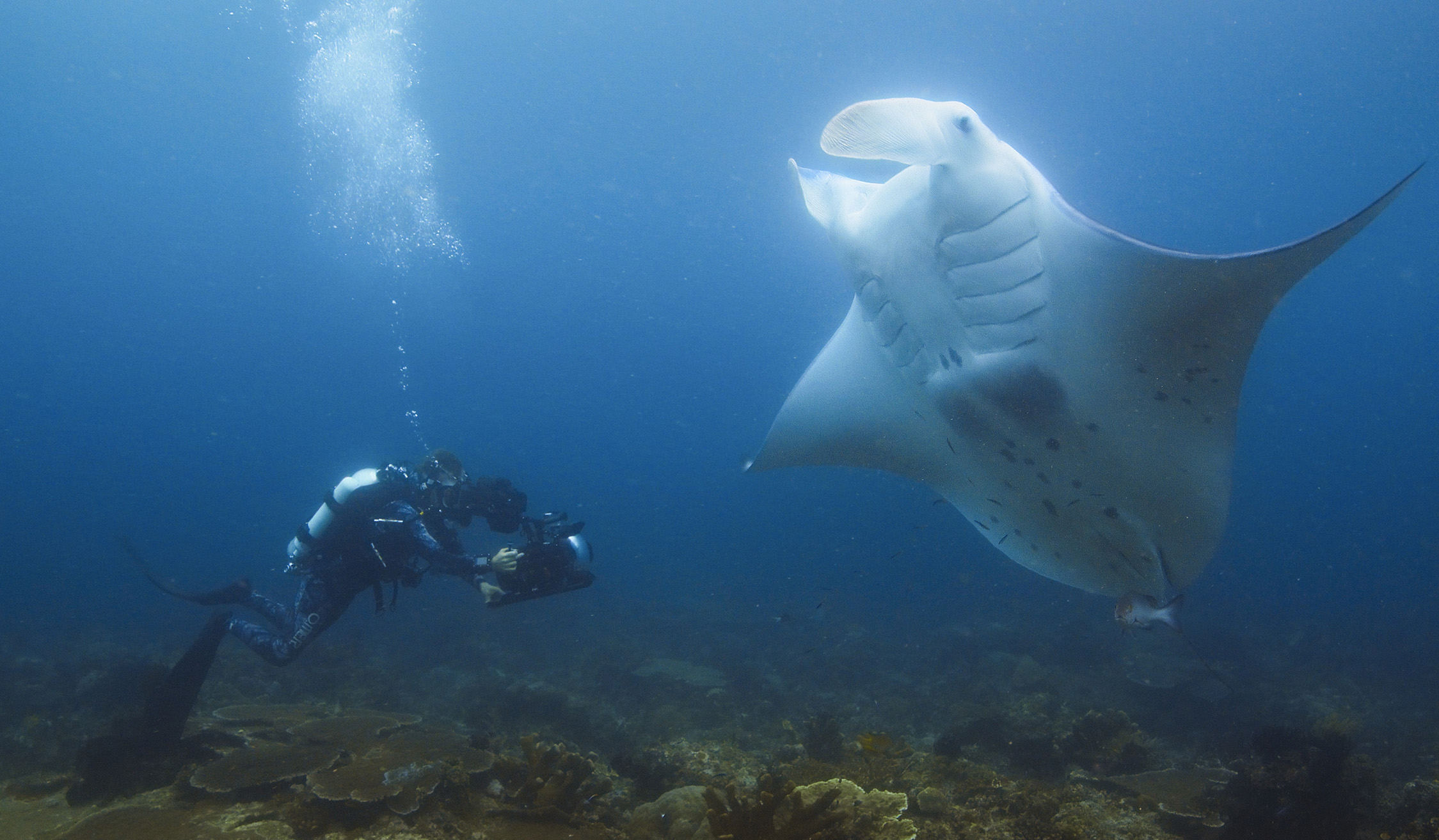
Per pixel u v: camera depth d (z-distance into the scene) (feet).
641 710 28.14
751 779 15.76
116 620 61.05
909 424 14.52
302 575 15.61
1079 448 11.03
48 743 20.57
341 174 83.66
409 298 192.24
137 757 13.32
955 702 28.55
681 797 11.41
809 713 27.40
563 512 14.16
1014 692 30.58
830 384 16.39
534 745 12.65
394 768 12.28
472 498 13.99
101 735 14.11
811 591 84.74
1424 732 25.98
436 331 209.36
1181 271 9.10
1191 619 48.37
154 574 18.13
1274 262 8.33
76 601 78.13
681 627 53.06
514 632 48.14
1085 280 10.07
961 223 10.83
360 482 14.85
